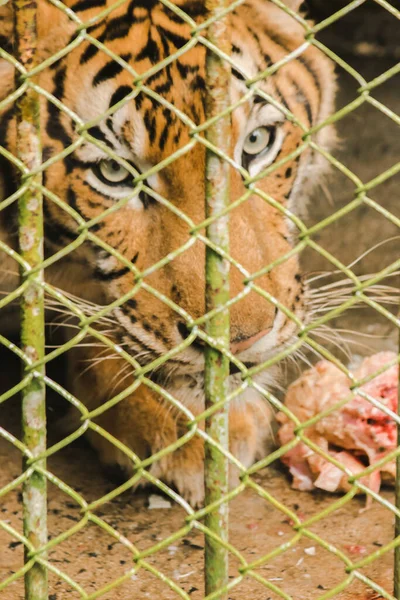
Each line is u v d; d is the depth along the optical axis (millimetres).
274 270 4965
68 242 5500
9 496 5324
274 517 5129
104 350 5379
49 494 5359
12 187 5520
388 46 10875
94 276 5504
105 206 5203
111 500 5336
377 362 5664
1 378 6801
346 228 8273
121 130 4957
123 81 4965
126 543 3154
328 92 6117
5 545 4812
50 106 5133
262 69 5383
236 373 4844
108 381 5426
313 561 4656
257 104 5332
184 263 4770
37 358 3133
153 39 5043
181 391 5211
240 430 5449
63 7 2814
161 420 5297
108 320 5223
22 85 2875
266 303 4590
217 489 3193
